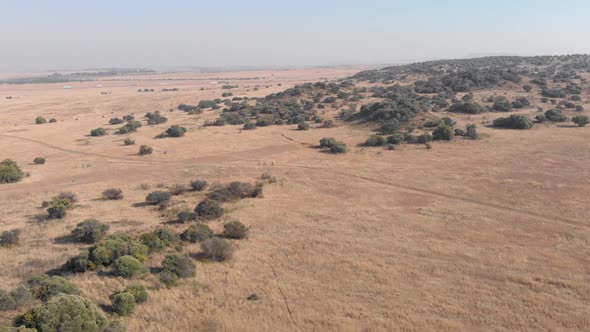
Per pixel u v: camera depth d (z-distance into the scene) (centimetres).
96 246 3000
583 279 2703
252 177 5462
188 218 3881
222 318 2286
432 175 5319
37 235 3594
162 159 6638
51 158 6844
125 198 4678
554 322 2247
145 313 2334
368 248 3219
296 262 2986
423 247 3231
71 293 2469
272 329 2192
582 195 4372
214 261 3017
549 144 6719
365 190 4803
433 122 7944
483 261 2975
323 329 2195
